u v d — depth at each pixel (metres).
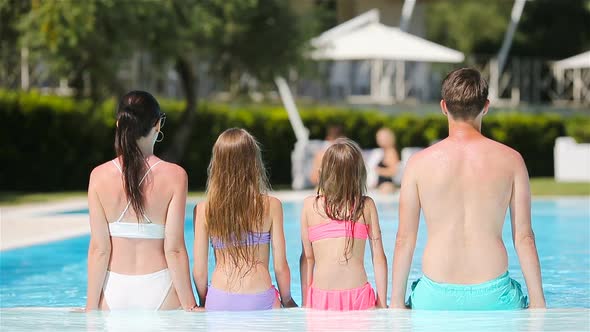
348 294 7.16
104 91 26.38
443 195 6.59
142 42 22.42
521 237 6.64
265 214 7.12
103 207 7.02
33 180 24.31
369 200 7.29
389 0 41.62
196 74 26.38
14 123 23.62
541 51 49.84
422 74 38.88
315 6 37.22
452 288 6.56
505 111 38.34
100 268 7.03
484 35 49.75
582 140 30.89
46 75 27.64
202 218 7.16
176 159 25.98
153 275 7.07
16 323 6.21
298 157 25.19
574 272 11.38
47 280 10.82
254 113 28.23
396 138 30.48
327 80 36.41
